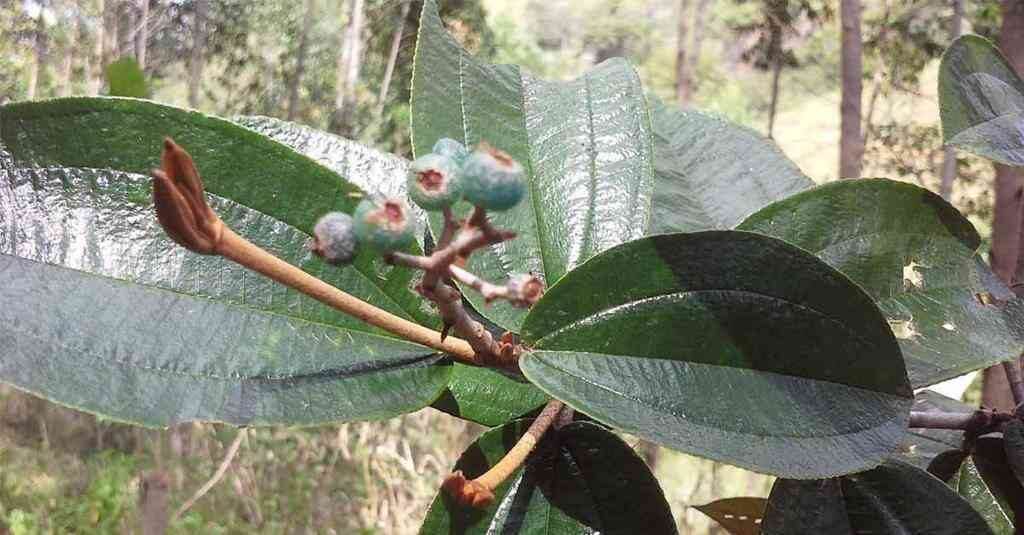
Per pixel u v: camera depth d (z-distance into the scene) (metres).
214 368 0.17
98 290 0.17
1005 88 0.25
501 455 0.21
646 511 0.20
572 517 0.20
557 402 0.19
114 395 0.16
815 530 0.22
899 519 0.22
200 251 0.14
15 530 1.47
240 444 1.72
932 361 0.24
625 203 0.23
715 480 1.58
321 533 1.59
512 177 0.14
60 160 0.18
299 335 0.19
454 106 0.23
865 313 0.18
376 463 1.73
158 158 0.19
